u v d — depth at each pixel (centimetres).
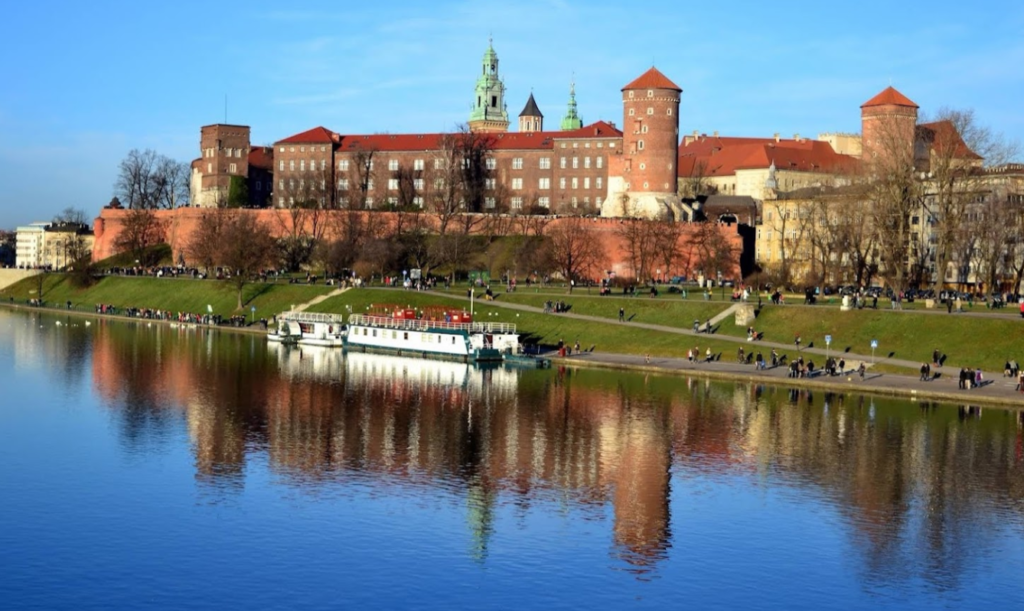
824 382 12612
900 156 16512
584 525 7750
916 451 9706
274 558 7031
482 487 8619
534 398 12206
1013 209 17888
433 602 6438
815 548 7356
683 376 13712
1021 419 10919
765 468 9200
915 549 7362
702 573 6919
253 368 14475
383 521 7762
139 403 11750
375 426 10681
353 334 16800
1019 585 6806
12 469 8919
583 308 17338
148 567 6869
